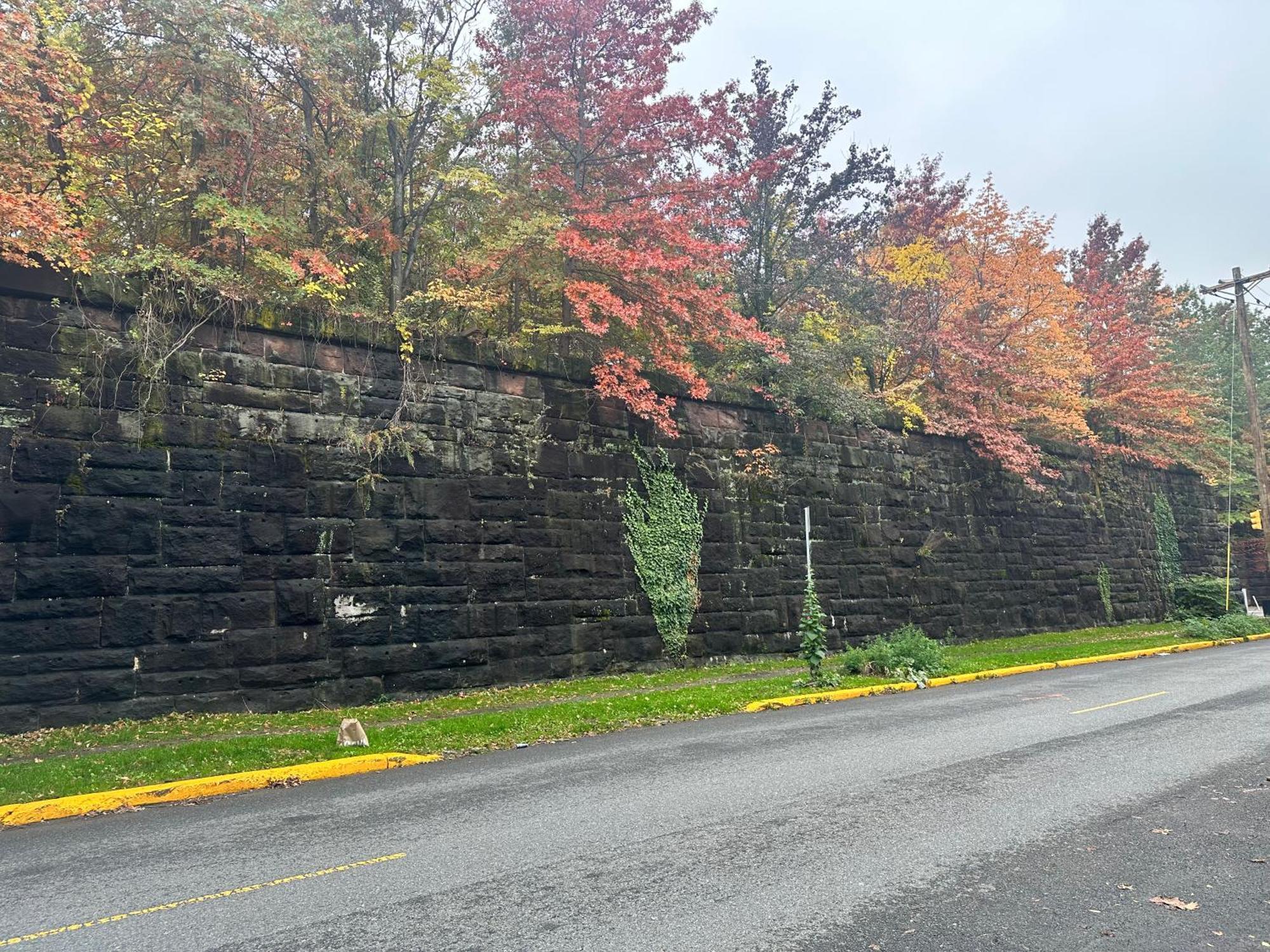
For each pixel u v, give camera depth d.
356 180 15.86
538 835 5.83
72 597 10.57
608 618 15.71
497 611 14.19
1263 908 4.36
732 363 21.12
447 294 14.59
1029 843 5.43
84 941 4.21
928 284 25.94
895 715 11.02
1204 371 42.34
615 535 16.09
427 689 13.20
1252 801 6.33
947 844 5.43
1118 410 31.00
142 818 6.87
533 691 13.63
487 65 17.12
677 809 6.41
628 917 4.32
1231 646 21.81
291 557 12.25
